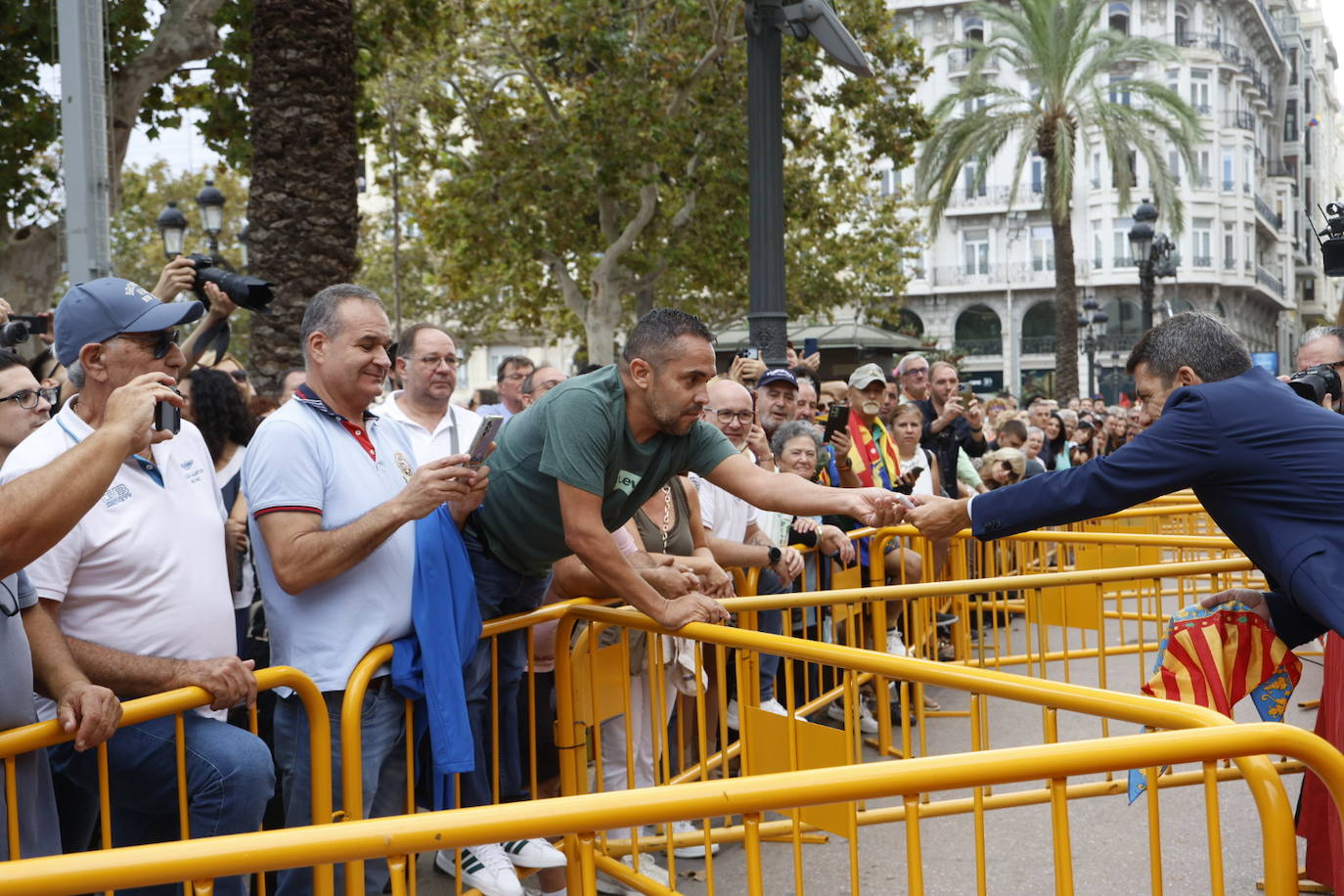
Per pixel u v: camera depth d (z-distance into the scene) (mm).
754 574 4941
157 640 2982
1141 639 5078
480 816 1820
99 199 7184
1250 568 4484
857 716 3791
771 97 7422
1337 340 4410
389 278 32469
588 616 3621
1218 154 51438
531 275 24438
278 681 3002
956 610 6250
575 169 19797
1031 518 3225
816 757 3166
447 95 21922
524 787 4031
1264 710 3324
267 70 8469
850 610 4938
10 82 12695
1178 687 3322
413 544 3383
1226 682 3311
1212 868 2029
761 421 6461
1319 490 2883
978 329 53312
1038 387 42906
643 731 4145
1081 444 14203
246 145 13664
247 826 2996
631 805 1871
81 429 2953
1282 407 2996
